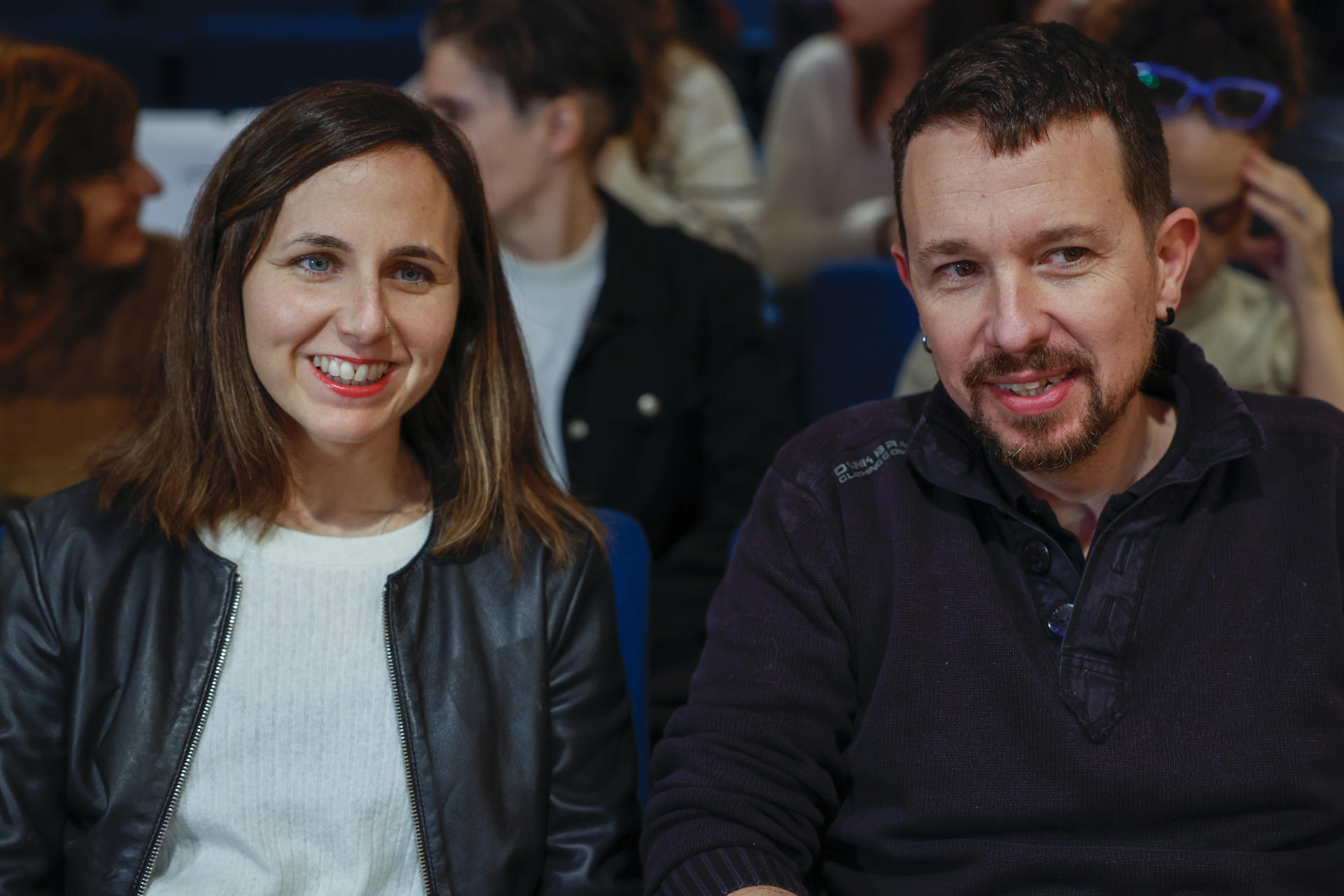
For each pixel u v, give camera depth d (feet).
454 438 5.42
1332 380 7.11
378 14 16.01
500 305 5.44
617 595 5.67
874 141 12.21
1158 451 4.96
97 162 7.54
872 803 4.90
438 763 4.97
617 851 5.13
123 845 4.77
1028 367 4.43
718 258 8.56
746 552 5.18
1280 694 4.55
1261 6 6.82
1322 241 7.11
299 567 5.13
